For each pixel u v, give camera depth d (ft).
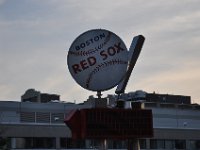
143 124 93.56
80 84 93.45
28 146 235.20
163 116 297.74
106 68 94.02
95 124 90.07
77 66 93.56
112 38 94.79
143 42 97.81
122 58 94.58
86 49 94.02
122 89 97.09
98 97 93.71
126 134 92.17
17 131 233.35
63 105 273.33
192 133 286.05
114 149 253.65
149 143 268.00
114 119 91.50
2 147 207.82
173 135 278.26
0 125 230.27
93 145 250.57
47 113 267.80
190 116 307.78
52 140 242.37
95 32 94.43
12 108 255.91
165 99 392.68
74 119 90.22
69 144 245.86
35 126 238.68
